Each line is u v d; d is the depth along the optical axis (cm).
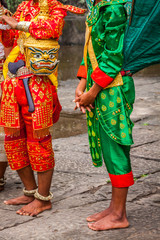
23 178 353
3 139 365
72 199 364
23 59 326
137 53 299
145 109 729
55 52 315
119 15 283
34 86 322
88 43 300
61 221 321
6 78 333
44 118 325
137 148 513
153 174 427
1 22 336
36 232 304
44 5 308
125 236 298
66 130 625
